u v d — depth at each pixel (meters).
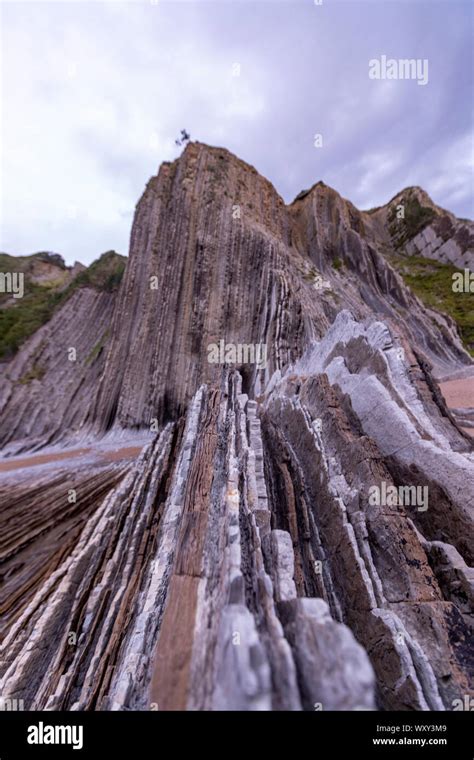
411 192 69.06
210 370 29.27
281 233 43.69
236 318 31.80
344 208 55.03
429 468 5.36
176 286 33.81
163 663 2.74
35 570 11.57
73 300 52.91
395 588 4.27
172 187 41.25
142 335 34.72
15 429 36.47
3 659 6.99
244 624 2.46
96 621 7.04
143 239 41.28
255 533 4.14
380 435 6.41
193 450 7.65
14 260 72.25
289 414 8.50
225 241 34.91
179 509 6.55
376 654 3.94
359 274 42.56
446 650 3.58
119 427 32.94
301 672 2.20
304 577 5.11
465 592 4.00
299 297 29.77
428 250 59.00
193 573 3.61
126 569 8.16
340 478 5.80
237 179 42.03
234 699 2.13
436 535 5.09
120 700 4.03
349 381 7.68
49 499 17.02
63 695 5.46
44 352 45.78
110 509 11.55
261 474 6.07
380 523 4.75
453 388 16.86
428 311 38.81
